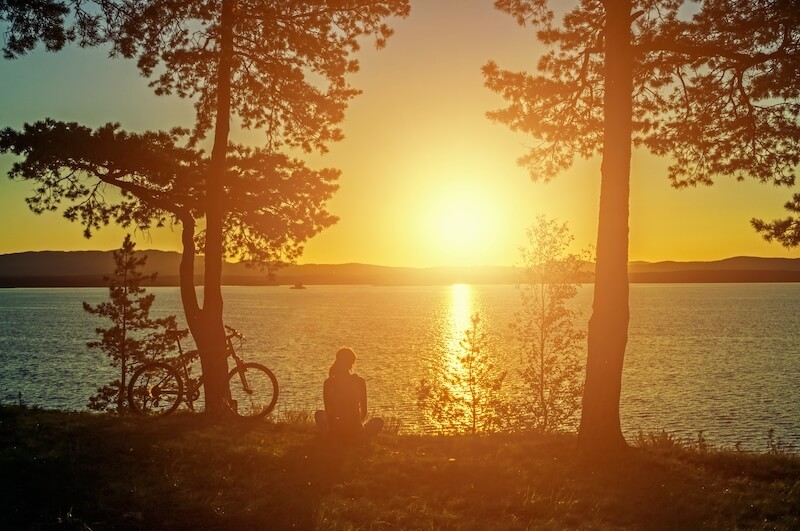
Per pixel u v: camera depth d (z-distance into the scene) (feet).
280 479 27.68
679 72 41.81
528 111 42.80
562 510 25.39
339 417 33.76
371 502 25.31
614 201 34.09
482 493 27.07
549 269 53.98
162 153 48.98
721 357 219.00
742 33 38.88
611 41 34.86
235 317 458.09
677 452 35.40
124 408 45.52
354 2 44.83
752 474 31.89
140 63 46.16
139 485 26.03
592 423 33.91
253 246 53.93
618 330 33.83
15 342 256.32
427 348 240.32
